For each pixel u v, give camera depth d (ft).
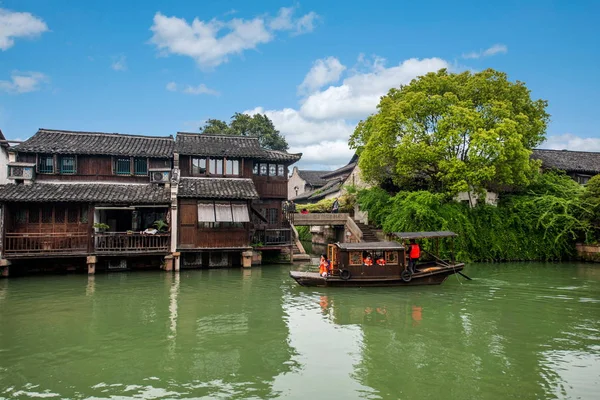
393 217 82.79
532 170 88.38
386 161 87.35
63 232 67.15
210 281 61.31
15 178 66.69
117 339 34.50
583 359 30.37
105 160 73.15
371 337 35.29
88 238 65.51
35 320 39.93
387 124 81.82
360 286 57.00
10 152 70.28
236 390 25.27
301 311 43.93
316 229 136.56
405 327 38.19
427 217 78.18
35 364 29.22
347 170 151.84
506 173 78.28
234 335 35.70
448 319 40.96
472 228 81.30
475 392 25.08
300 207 129.08
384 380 26.73
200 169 79.00
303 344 33.50
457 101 80.38
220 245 72.79
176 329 37.27
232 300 48.80
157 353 31.37
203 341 34.12
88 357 30.55
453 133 75.82
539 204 87.61
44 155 70.49
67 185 68.80
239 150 81.35
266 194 89.30
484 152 75.31
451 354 31.32
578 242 86.38
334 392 25.02
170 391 25.12
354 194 111.55
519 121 81.05
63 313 42.47
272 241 82.94
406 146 78.84
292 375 27.45
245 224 74.33
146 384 26.08
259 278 64.28
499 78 84.23
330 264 59.26
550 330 37.37
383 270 57.36
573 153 112.57
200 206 71.41
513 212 87.51
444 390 25.34
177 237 70.38
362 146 100.22
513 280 62.85
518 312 43.80
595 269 74.38
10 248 63.46
